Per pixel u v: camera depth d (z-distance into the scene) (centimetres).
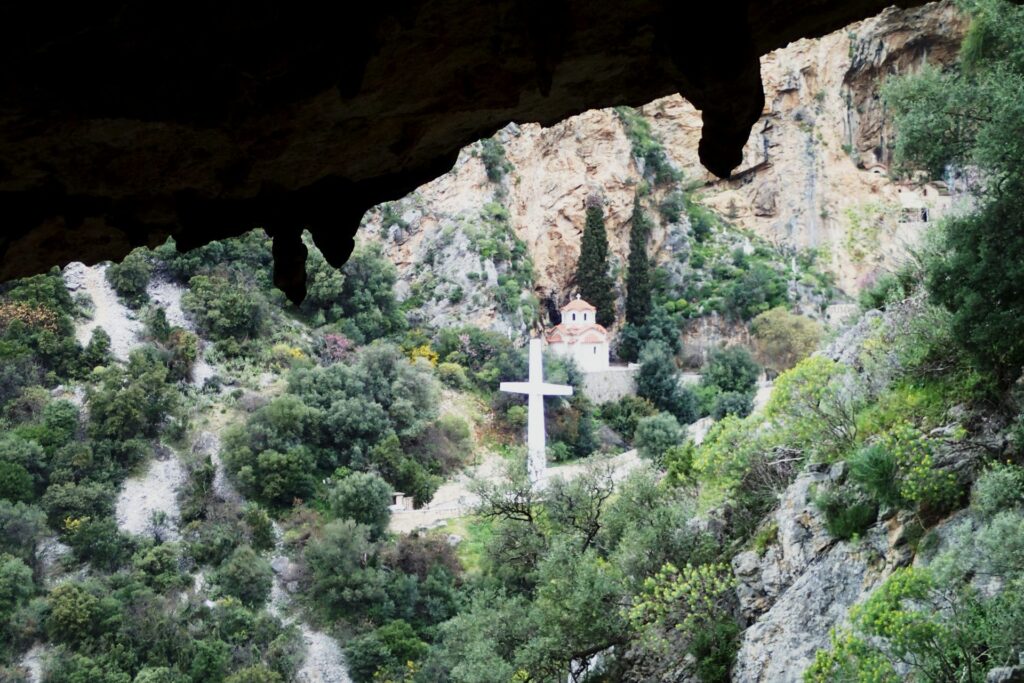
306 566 5144
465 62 414
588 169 9769
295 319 7500
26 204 420
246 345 6919
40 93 335
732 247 9888
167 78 347
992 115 1983
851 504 1991
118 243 486
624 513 2775
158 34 332
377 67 392
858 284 9488
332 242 488
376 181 484
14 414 5828
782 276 9450
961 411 1970
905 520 1855
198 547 5238
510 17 394
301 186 461
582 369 8019
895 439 1961
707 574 2194
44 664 4334
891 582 1530
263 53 352
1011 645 1373
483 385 7675
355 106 408
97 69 335
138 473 5728
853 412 2211
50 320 6400
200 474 5706
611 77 468
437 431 6669
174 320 6925
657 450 5988
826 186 10225
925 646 1419
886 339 2356
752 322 8938
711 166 425
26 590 4644
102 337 6456
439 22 384
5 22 309
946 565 1515
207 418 6209
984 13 2098
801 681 1838
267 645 4694
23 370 6094
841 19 500
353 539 5159
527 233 9581
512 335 8688
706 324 9106
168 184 425
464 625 2670
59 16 313
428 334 8300
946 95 2078
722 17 382
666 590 2194
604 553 2881
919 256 2477
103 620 4525
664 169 10075
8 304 6406
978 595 1491
